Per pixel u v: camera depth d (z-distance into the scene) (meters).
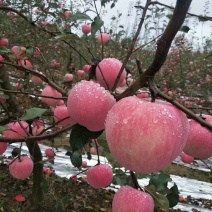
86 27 0.70
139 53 2.34
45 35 1.50
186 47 3.26
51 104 0.75
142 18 0.42
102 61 0.48
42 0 1.47
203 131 0.38
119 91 0.53
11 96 1.03
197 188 1.78
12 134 0.67
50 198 1.35
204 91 2.44
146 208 0.42
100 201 1.46
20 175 0.79
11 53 0.85
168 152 0.30
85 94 0.37
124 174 0.79
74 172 1.65
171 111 0.31
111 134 0.31
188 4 0.29
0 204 1.30
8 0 1.51
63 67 1.52
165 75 2.51
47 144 1.89
